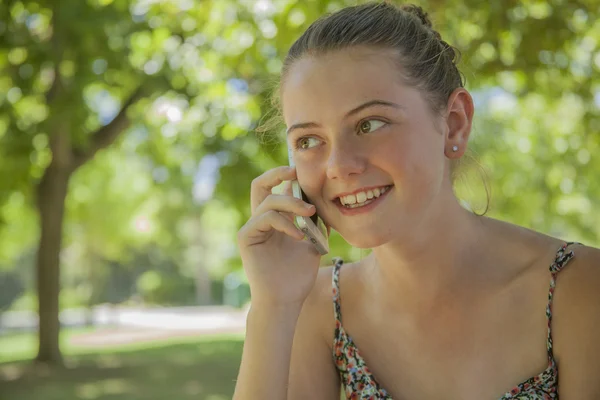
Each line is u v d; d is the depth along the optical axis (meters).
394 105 1.64
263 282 1.96
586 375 1.78
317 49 1.68
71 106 9.02
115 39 8.98
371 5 1.74
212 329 21.98
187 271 41.03
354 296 2.05
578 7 5.22
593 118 6.48
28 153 9.63
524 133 9.89
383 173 1.65
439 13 4.76
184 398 9.73
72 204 17.14
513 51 5.51
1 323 28.23
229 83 7.23
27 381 11.33
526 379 1.82
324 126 1.67
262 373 1.92
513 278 1.86
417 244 1.82
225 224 30.00
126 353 15.21
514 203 10.24
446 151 1.79
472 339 1.87
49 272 12.89
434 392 1.90
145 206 25.11
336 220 1.75
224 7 6.09
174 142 10.97
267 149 2.48
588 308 1.79
